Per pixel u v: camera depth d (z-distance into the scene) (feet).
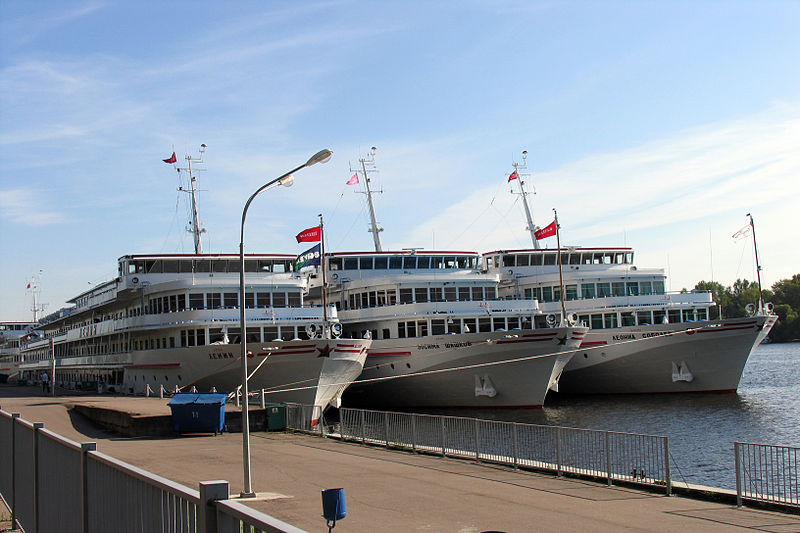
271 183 70.64
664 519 56.24
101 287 216.54
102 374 228.22
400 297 195.00
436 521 55.47
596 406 195.42
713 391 206.28
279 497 64.69
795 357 502.38
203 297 171.01
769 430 152.87
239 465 83.46
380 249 236.43
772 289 625.41
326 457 90.22
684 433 150.71
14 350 446.19
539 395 183.83
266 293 176.35
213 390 134.10
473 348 180.86
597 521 55.47
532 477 75.41
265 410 119.03
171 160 213.87
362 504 61.72
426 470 80.07
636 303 218.38
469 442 99.76
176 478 74.79
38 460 46.50
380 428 106.93
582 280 226.17
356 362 163.02
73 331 267.59
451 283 199.21
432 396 195.21
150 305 183.21
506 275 236.22
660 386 211.41
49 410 149.59
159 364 174.50
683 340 201.36
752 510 59.67
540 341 177.17
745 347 198.90
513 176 256.93
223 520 24.38
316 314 174.70
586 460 81.87
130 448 98.84
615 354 210.79
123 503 32.71
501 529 52.90
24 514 50.01
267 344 154.30
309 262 166.71
